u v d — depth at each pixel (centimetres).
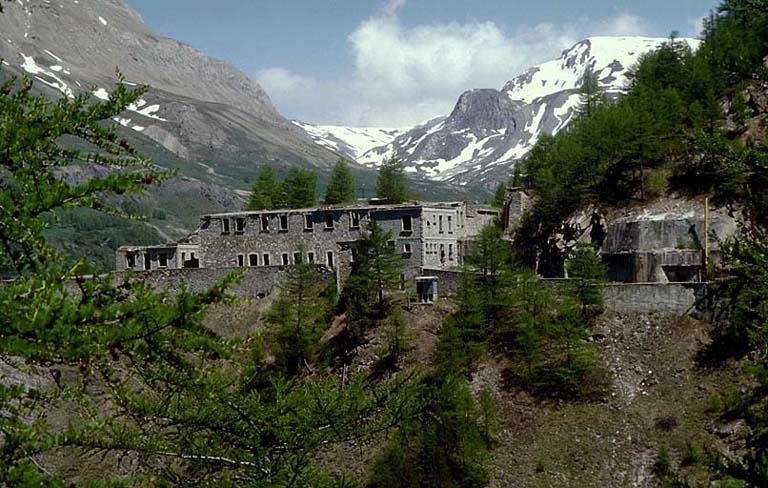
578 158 9325
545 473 5775
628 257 8019
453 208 9206
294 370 7531
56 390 1282
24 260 1142
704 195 7956
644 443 5838
